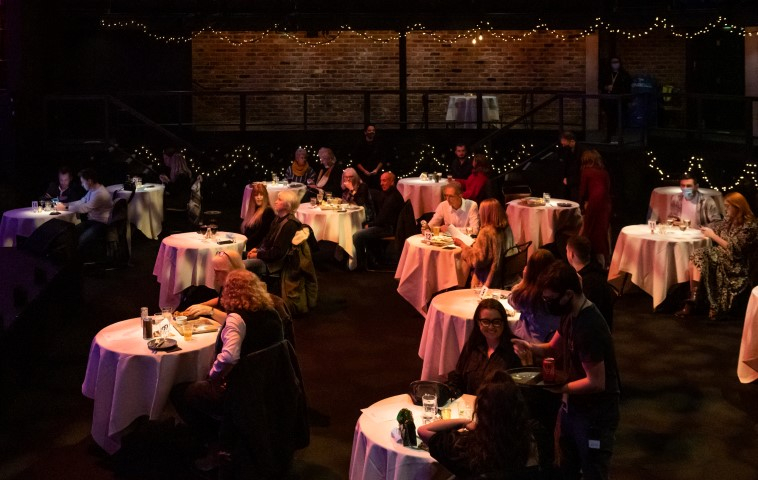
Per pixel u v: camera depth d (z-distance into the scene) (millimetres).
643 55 16781
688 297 8852
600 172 9539
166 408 5633
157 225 12156
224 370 5109
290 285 8609
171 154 13578
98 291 9602
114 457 5746
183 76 16281
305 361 7535
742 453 5781
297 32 16969
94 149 14156
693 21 15234
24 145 14352
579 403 4320
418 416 4730
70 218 10289
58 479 5453
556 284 4246
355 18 15680
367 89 17203
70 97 14109
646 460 5684
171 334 5906
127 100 16094
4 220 10141
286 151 15266
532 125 15648
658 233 9047
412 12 15773
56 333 8141
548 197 10992
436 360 6426
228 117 17031
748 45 14977
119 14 15484
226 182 15094
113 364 5570
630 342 8031
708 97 13523
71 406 6582
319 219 10422
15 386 6777
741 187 12562
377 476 4426
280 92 15305
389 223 10508
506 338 5188
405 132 15617
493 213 7254
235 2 15688
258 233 8898
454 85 17219
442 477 4293
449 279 8188
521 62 17031
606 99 13914
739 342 7992
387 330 8367
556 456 4543
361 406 6574
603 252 9570
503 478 3582
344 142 15406
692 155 13484
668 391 6867
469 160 12883
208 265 8469
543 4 15688
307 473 5500
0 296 7359
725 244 8562
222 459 5176
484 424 3658
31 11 14438
